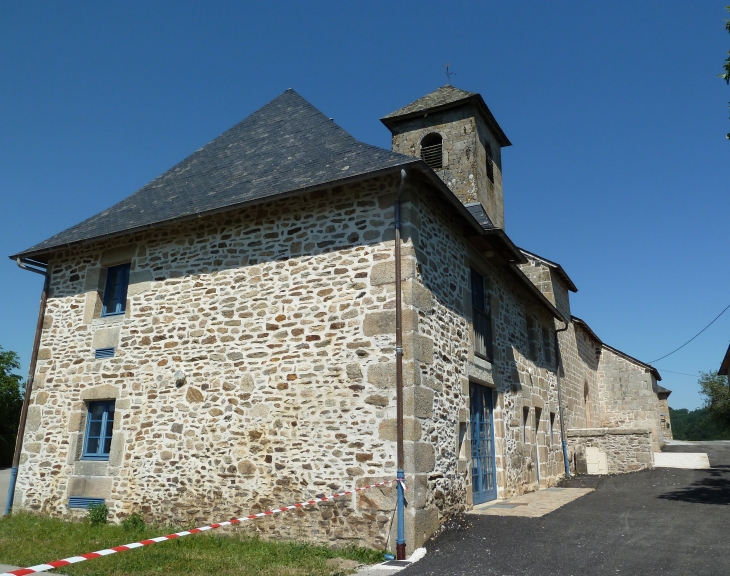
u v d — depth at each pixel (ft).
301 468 23.08
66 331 31.12
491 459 31.60
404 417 21.74
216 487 24.63
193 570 18.75
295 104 35.37
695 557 18.98
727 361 69.97
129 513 26.22
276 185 26.27
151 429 26.81
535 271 55.83
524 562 18.92
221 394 25.57
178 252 28.71
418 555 20.11
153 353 27.81
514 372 36.78
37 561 20.16
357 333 23.32
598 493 33.99
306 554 20.61
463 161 43.73
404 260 23.26
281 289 25.44
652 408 73.36
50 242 32.60
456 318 27.50
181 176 34.09
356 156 25.75
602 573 17.61
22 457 30.25
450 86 47.06
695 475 40.91
